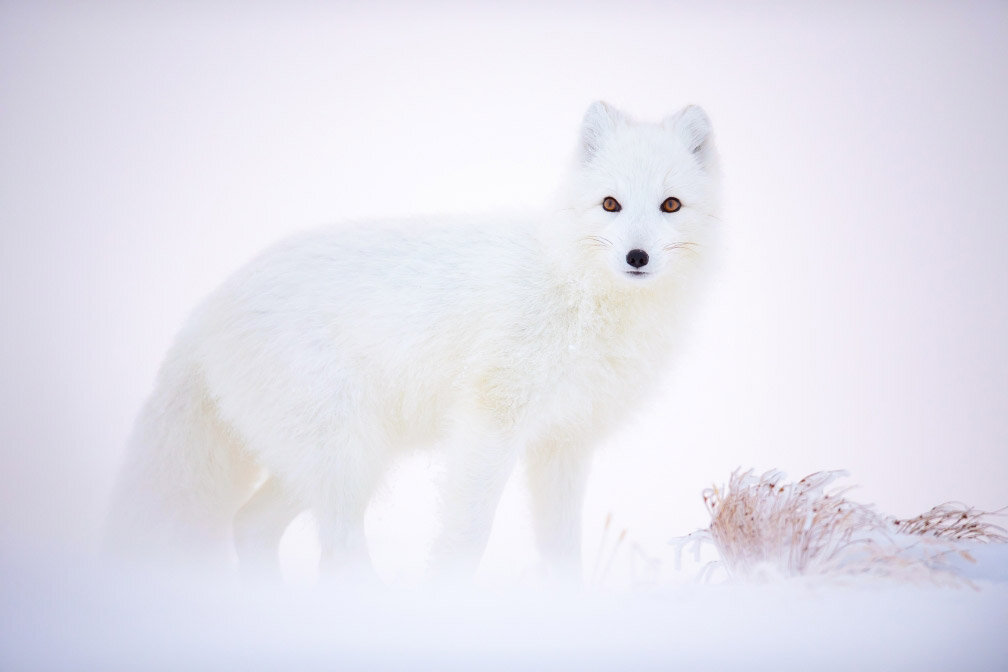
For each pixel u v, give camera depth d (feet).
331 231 31.35
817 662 16.24
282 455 29.60
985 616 18.25
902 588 20.30
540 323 28.48
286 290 29.99
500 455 28.30
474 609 20.30
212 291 32.73
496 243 29.84
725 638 17.46
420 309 29.12
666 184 28.48
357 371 29.35
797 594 19.75
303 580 35.09
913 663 16.15
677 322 29.91
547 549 31.17
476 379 28.58
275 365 29.45
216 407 31.35
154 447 31.12
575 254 28.60
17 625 18.63
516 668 16.24
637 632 17.97
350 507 29.22
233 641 17.92
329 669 16.33
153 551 30.37
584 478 31.30
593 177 28.76
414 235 30.55
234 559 32.94
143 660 16.76
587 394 29.12
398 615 19.97
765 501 24.38
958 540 24.56
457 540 27.96
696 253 29.40
